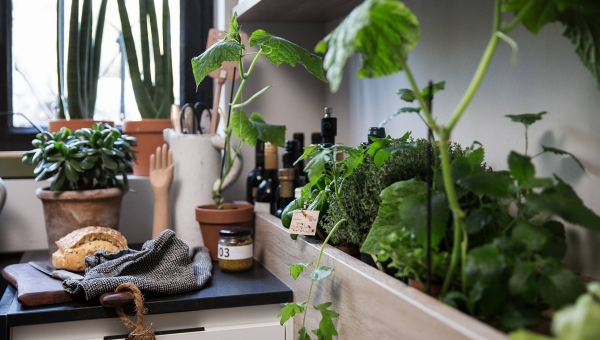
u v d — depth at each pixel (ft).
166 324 4.14
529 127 3.30
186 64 6.62
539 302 2.54
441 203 2.62
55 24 6.48
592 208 2.89
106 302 3.82
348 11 5.55
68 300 4.00
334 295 3.45
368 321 2.98
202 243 5.41
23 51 6.41
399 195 2.91
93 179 5.05
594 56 2.39
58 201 4.79
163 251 4.37
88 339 3.97
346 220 3.56
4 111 6.29
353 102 5.65
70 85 6.07
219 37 5.85
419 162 3.34
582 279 2.87
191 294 4.17
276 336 4.28
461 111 2.28
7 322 3.74
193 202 5.37
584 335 1.62
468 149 3.31
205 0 6.64
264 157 5.42
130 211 5.98
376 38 2.40
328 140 4.57
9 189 5.73
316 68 4.40
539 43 3.22
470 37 3.83
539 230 2.38
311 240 4.01
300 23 6.16
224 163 5.59
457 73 3.99
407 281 3.00
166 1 6.29
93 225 4.86
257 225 5.21
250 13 5.65
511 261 2.33
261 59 6.06
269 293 4.22
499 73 3.55
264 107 6.11
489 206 2.65
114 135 5.06
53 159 4.71
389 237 2.70
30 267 4.66
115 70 6.65
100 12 6.20
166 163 5.36
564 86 3.04
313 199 4.16
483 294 2.34
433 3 4.28
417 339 2.47
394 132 4.85
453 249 2.59
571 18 2.44
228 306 4.15
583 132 2.93
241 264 4.76
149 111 6.34
